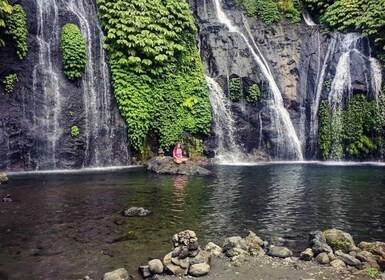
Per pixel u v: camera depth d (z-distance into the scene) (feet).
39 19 67.10
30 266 24.41
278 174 60.13
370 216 35.40
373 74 81.35
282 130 84.99
